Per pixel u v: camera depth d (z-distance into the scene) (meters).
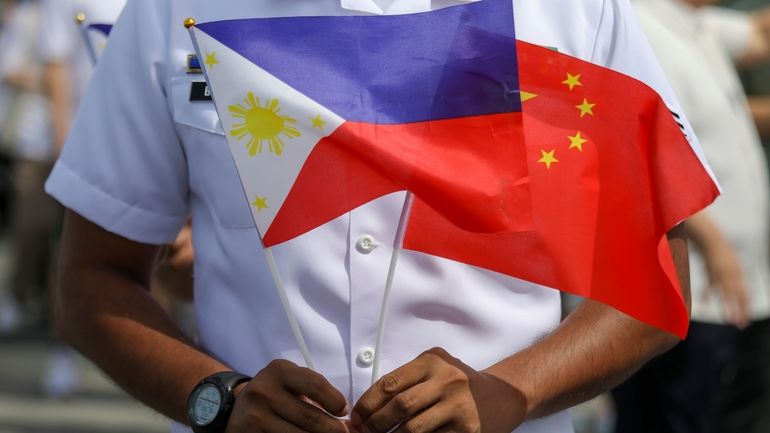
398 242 4.18
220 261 4.46
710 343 9.13
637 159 4.20
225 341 4.48
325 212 4.16
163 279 5.90
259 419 4.00
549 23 4.46
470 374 4.04
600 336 4.32
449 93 4.14
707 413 9.23
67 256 4.77
